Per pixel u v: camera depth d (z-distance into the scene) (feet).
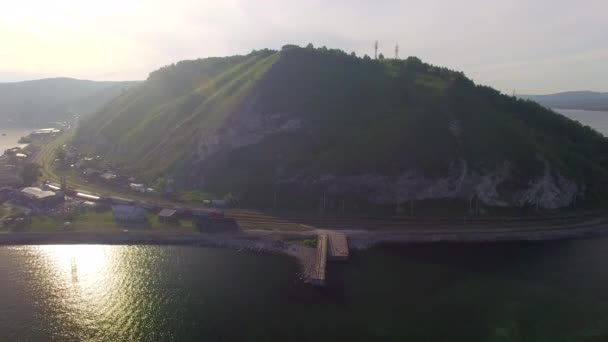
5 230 355.56
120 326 230.89
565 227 382.83
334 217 394.32
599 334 230.48
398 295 267.59
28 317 237.86
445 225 380.58
